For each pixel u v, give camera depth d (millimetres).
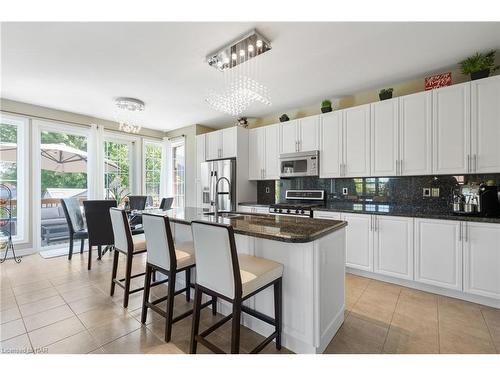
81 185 4703
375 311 2209
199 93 3500
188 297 2436
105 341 1787
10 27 2031
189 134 5422
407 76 2979
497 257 2195
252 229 1686
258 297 1875
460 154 2531
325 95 3604
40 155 4125
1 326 1975
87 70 2812
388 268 2781
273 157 4234
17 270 3266
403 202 3180
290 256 1679
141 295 2564
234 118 4875
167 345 1744
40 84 3201
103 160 4742
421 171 2771
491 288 2223
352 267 3055
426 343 1757
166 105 4051
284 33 2131
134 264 3562
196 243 1598
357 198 3588
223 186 4480
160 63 2654
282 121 4188
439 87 2693
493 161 2361
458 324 1997
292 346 1667
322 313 1655
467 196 2492
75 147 4617
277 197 4504
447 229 2430
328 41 2246
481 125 2418
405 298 2461
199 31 2105
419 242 2584
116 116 4688
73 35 2152
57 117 4266
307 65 2701
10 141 3918
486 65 2398
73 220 3809
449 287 2420
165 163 5879
